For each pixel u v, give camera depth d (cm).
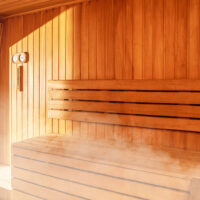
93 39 304
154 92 264
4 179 331
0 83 394
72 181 253
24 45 365
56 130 341
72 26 319
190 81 244
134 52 277
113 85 288
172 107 255
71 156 251
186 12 247
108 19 292
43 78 348
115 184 224
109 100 292
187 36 248
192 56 246
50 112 339
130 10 278
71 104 320
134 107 276
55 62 336
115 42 289
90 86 304
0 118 394
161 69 263
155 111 264
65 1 315
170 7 255
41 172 274
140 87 271
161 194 201
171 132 260
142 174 209
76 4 315
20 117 375
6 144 391
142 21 271
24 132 371
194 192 177
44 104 349
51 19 336
